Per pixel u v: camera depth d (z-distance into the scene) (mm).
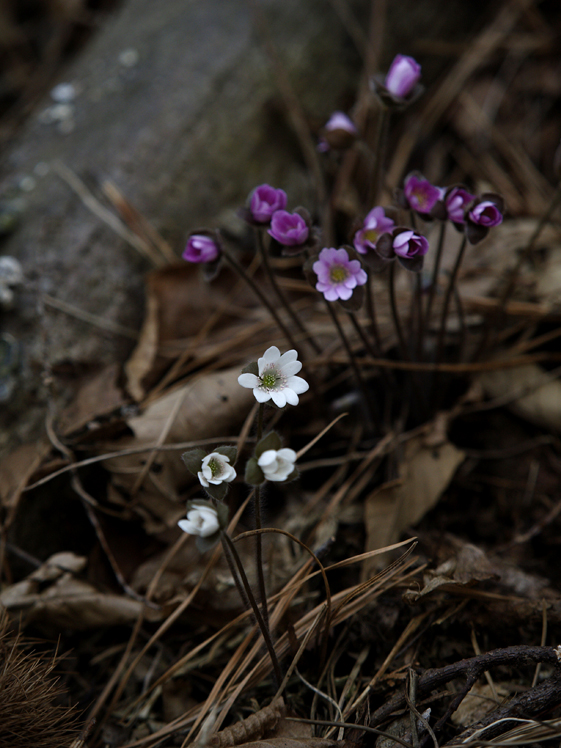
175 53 470
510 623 335
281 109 474
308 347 400
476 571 337
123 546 363
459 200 331
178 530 361
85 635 354
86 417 376
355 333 406
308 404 384
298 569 350
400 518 362
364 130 493
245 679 319
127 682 344
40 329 395
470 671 311
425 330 391
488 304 409
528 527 372
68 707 332
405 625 338
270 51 476
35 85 569
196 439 370
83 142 447
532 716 307
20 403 387
